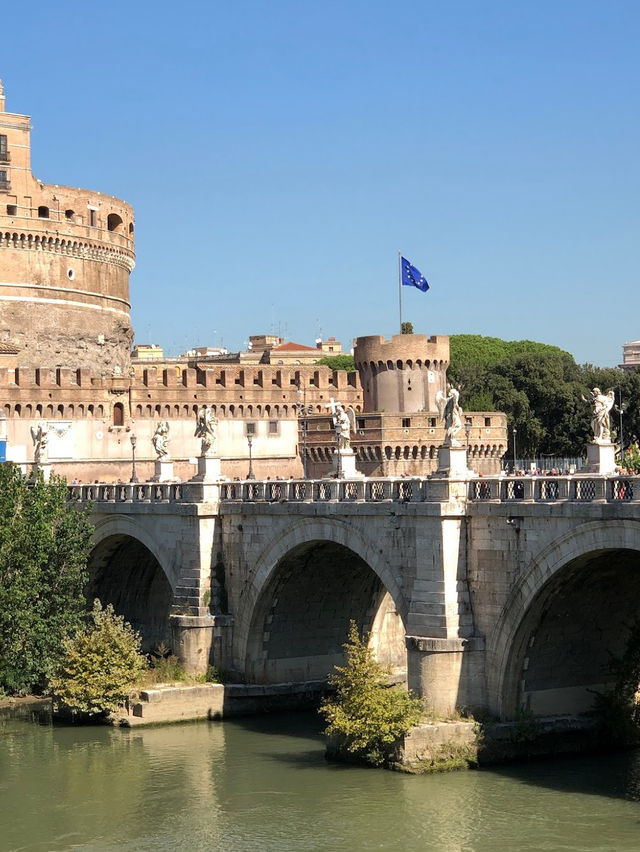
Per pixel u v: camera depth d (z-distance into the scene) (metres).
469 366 177.50
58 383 129.50
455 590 61.88
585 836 51.91
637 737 63.44
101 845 54.03
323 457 144.12
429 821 54.31
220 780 62.09
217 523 79.44
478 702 61.69
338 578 77.12
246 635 77.06
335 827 54.53
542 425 170.75
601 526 54.75
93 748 69.31
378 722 61.16
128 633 77.88
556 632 60.97
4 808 58.97
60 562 82.25
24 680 78.94
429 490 63.03
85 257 158.88
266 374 143.25
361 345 154.50
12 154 152.12
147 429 134.75
